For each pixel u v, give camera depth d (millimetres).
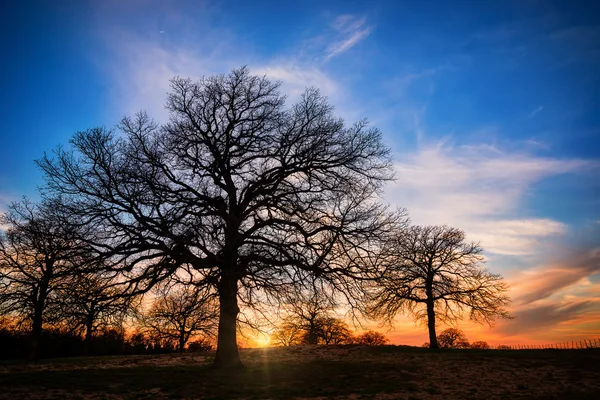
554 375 21078
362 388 17734
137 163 19141
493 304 40250
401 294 38469
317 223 20219
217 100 21625
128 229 18531
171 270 18672
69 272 17703
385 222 19812
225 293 20531
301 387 17641
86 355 37719
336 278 19875
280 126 21062
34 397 15055
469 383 19203
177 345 44719
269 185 21859
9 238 26797
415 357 28062
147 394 16109
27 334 33812
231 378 18938
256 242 19234
